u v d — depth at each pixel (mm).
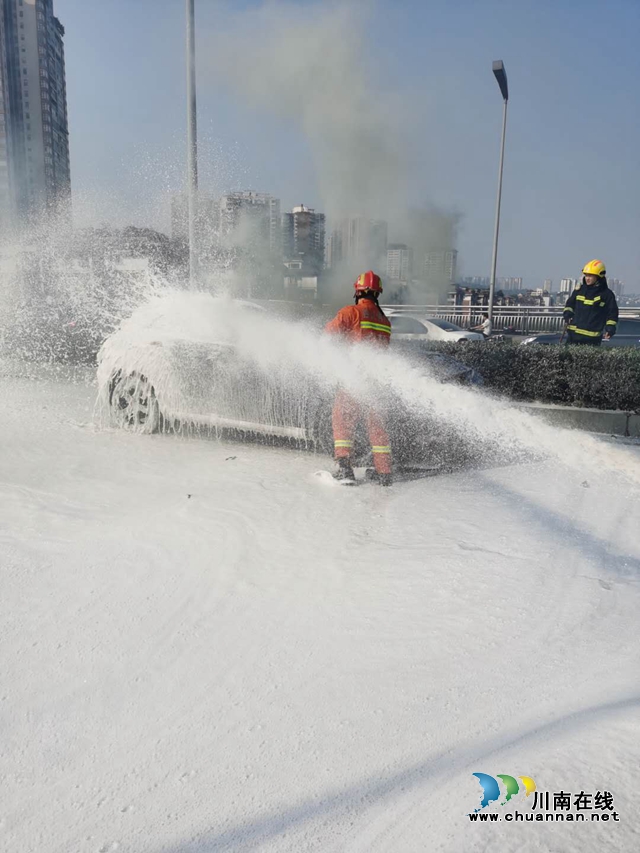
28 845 1844
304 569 3617
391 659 2756
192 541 3965
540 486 5242
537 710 2396
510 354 7977
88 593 3307
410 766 2111
